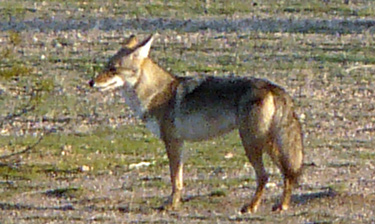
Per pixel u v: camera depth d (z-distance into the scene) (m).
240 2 33.66
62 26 29.33
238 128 12.39
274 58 25.41
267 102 12.08
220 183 14.29
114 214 12.31
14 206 12.73
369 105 20.73
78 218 12.03
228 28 29.48
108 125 18.25
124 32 28.70
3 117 18.44
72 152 16.08
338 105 20.62
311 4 33.59
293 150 12.12
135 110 12.99
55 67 23.47
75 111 19.19
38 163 15.32
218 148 16.58
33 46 26.08
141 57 12.80
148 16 31.05
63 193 13.52
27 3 32.78
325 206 12.90
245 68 24.12
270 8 32.75
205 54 25.59
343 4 33.72
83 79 22.28
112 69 12.80
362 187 14.27
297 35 28.61
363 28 29.88
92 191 13.70
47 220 11.91
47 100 19.86
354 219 12.17
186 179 14.52
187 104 12.68
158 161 15.72
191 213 12.41
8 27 28.91
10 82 21.25
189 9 32.31
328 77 23.38
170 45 26.69
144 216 12.21
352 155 16.59
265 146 12.23
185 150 16.36
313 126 18.67
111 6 32.66
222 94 12.50
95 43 26.94
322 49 26.66
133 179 14.53
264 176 12.34
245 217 12.16
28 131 17.58
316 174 15.12
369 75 23.73
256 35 28.45
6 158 15.47
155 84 12.83
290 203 13.07
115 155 16.06
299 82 22.77
